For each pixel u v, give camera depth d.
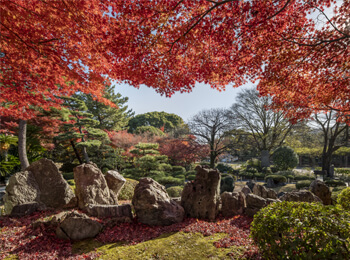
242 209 4.99
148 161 12.78
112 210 4.39
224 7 3.76
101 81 5.65
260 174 17.66
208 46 4.40
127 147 19.75
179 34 3.96
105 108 25.06
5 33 4.20
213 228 3.99
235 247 3.19
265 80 5.29
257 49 4.48
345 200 4.87
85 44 4.43
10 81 5.76
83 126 17.31
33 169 5.39
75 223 3.64
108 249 3.30
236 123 21.14
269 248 2.59
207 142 20.70
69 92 6.45
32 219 4.39
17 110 8.22
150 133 27.11
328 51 4.44
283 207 2.88
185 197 4.93
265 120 22.78
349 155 25.20
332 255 2.14
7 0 3.39
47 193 5.29
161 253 3.11
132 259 2.97
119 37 3.88
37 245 3.37
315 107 6.48
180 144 19.88
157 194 4.62
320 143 25.55
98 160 17.91
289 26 4.30
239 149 22.34
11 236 3.63
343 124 18.97
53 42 4.64
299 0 3.97
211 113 20.25
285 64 4.71
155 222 4.29
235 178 17.31
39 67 5.29
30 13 3.78
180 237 3.64
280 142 23.48
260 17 3.88
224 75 5.09
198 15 3.68
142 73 4.59
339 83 5.22
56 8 3.55
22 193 4.95
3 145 11.59
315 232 2.25
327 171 18.12
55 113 13.46
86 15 3.65
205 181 4.84
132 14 3.55
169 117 43.34
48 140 16.00
